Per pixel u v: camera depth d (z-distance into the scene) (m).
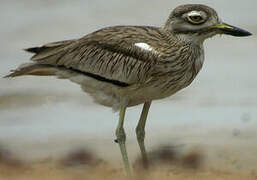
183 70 12.09
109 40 12.35
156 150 13.86
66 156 13.66
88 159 13.53
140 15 24.33
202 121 16.30
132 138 15.51
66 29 23.33
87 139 15.41
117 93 12.32
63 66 12.46
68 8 24.52
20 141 15.36
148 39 12.20
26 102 18.23
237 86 18.88
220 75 19.80
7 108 17.88
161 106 17.70
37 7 24.45
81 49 12.41
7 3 24.64
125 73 12.14
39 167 13.01
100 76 12.30
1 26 23.23
